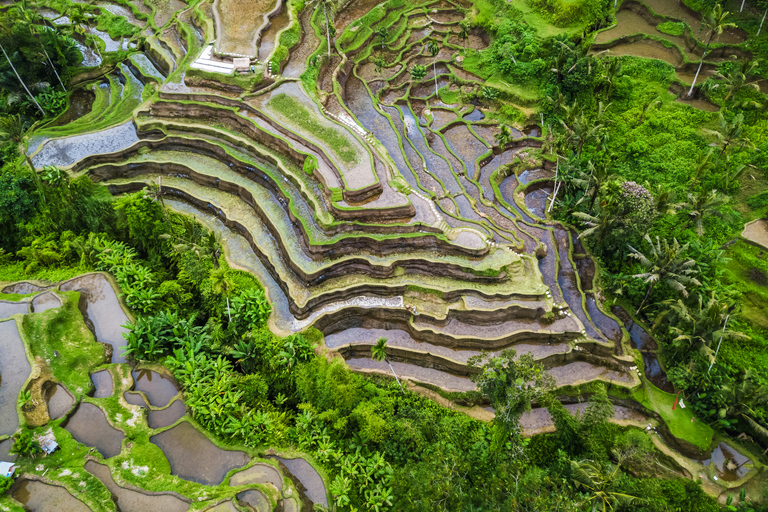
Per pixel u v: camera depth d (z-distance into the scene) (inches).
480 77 2437.3
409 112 2343.8
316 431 1384.1
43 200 1883.6
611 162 2095.2
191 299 1723.7
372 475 1328.7
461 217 1863.9
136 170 2112.5
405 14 2741.1
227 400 1387.8
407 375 1604.3
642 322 1716.3
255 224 1905.8
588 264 1845.5
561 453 1425.9
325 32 2534.5
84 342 1534.2
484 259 1744.6
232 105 2144.4
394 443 1358.3
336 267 1733.5
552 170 2142.0
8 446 1293.1
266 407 1454.2
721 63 2265.0
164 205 1934.1
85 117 2336.4
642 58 2361.0
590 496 1305.4
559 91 2258.9
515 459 1307.8
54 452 1288.1
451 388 1563.7
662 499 1305.4
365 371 1587.1
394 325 1701.5
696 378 1528.1
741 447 1476.4
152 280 1721.2
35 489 1216.2
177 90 2204.7
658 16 2518.5
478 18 2600.9
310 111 2105.1
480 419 1501.0
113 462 1269.7
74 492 1201.4
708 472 1428.4
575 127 1959.9
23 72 2294.5
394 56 2598.4
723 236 1855.3
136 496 1214.9
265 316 1626.5
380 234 1770.4
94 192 1962.4
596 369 1616.6
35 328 1518.2
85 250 1738.4
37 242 1766.7
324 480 1291.8
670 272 1609.3
